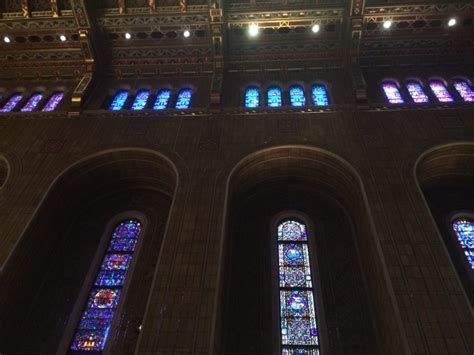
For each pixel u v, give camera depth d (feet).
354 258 38.24
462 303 29.07
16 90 52.65
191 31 51.29
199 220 35.53
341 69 51.52
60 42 52.37
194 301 30.19
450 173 42.86
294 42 51.90
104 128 45.50
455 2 47.55
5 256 33.68
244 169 41.81
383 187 37.19
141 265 38.19
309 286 36.42
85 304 36.09
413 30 50.16
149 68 52.85
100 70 52.49
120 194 45.73
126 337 33.30
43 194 38.81
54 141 44.29
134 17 50.47
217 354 29.86
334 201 43.60
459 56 50.96
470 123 42.52
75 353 33.19
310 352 32.50
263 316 34.53
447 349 26.96
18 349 33.65
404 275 30.83
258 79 51.24
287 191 44.83
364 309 34.55
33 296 36.58
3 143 44.32
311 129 43.52
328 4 49.29
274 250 39.06
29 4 50.62
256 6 49.93
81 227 42.75
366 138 42.04
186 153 41.86
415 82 49.70
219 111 46.34
